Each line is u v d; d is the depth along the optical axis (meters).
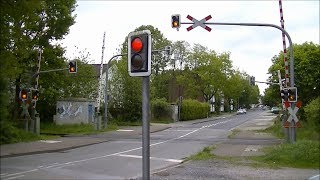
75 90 43.75
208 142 26.00
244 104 157.12
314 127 17.22
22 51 22.59
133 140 27.80
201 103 74.56
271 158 16.44
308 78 31.53
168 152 20.47
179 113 59.06
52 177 12.20
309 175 12.84
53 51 35.09
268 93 39.31
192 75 85.81
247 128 41.59
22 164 15.26
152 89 57.19
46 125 36.06
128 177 12.40
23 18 19.47
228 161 16.52
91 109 39.91
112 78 47.91
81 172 13.36
